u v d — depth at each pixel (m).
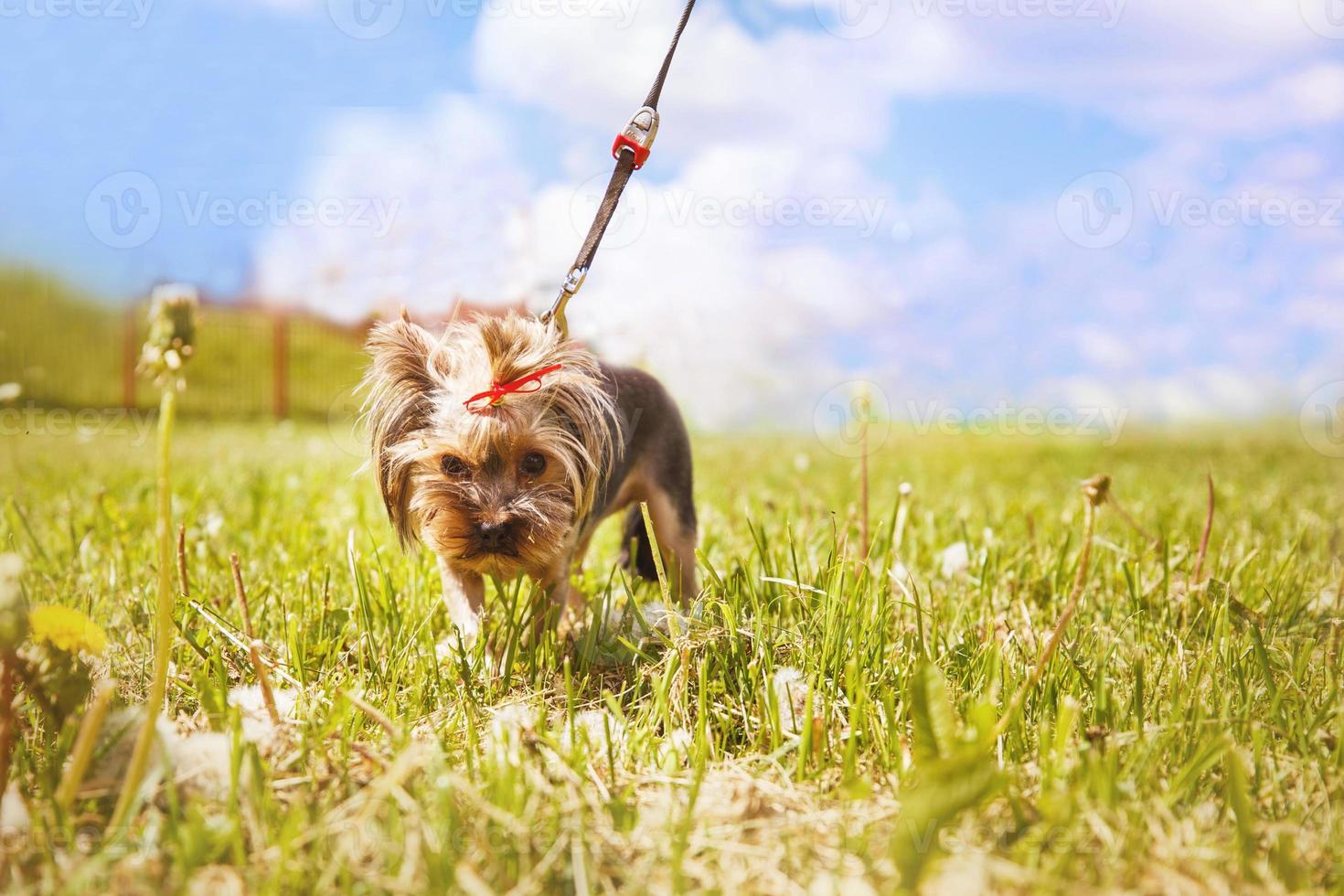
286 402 3.57
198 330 0.63
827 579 0.84
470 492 0.88
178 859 0.60
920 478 1.74
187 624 0.82
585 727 0.71
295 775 0.68
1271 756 0.68
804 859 0.62
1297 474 1.96
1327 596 0.96
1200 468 2.03
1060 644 0.80
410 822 0.62
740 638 0.79
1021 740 0.71
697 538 1.06
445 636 0.88
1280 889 0.59
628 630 0.85
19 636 0.60
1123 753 0.69
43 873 0.60
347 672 0.80
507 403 0.88
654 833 0.64
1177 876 0.59
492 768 0.67
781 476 1.69
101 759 0.67
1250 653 0.79
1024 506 1.32
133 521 1.12
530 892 0.59
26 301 3.10
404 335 0.91
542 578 0.92
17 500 1.27
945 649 0.81
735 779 0.69
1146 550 1.02
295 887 0.59
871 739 0.72
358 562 0.89
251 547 1.07
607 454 0.93
